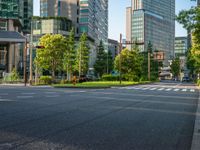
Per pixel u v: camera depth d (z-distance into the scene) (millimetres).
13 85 45094
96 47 129500
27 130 8805
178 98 23844
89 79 71250
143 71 92875
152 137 8273
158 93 29953
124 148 6895
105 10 165750
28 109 14055
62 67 66000
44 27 107812
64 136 8078
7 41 78312
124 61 70688
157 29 185750
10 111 13195
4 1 85688
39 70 65750
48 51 59469
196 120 11742
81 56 76625
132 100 20812
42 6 123750
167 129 9648
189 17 23547
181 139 8117
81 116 12133
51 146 6918
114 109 15055
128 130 9250
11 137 7785
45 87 38469
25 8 112000
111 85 42812
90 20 120500
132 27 176250
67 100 19516
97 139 7797
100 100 20156
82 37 77562
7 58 83500
